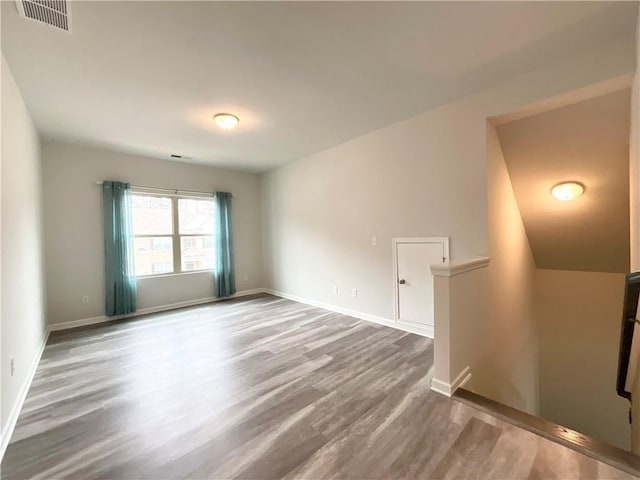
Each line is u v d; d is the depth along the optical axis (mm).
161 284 4777
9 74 2170
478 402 1999
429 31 1904
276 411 1951
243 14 1714
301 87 2586
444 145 3008
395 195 3514
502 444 1603
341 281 4324
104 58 2104
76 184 4027
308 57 2160
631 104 2191
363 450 1583
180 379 2410
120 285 4258
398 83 2551
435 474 1415
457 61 2250
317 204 4664
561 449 1548
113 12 1661
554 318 4211
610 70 2059
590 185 2830
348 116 3223
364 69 2328
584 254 3684
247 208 5898
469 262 2330
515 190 3273
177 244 5012
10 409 1854
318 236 4684
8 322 1924
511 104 2523
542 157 2861
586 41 2023
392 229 3572
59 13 1655
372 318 3893
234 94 2684
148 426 1816
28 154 2811
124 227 4312
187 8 1655
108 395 2180
